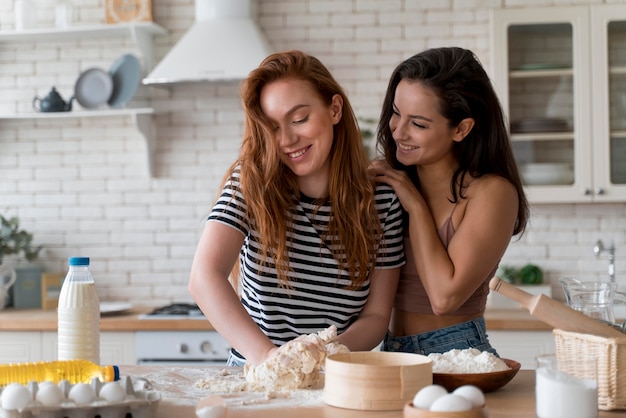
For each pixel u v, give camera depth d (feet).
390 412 5.64
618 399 5.64
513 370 6.25
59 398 5.31
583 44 14.51
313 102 7.27
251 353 6.70
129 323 13.79
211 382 6.57
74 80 16.22
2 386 5.82
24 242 15.67
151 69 15.84
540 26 14.61
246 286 7.84
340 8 15.87
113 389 5.36
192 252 16.08
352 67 15.85
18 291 15.51
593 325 5.90
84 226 16.20
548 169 14.55
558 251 15.61
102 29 15.38
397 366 5.69
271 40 15.97
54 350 14.02
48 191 16.28
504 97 14.61
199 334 13.78
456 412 4.99
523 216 8.19
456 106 7.62
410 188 7.86
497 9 14.65
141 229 16.14
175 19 16.07
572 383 5.30
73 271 6.97
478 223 7.64
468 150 7.91
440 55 7.74
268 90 7.26
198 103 16.03
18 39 16.08
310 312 7.66
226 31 14.85
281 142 7.26
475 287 7.59
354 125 7.67
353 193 7.66
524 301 6.09
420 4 15.76
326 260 7.61
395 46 15.80
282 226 7.46
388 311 7.82
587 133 14.49
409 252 8.01
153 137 16.03
